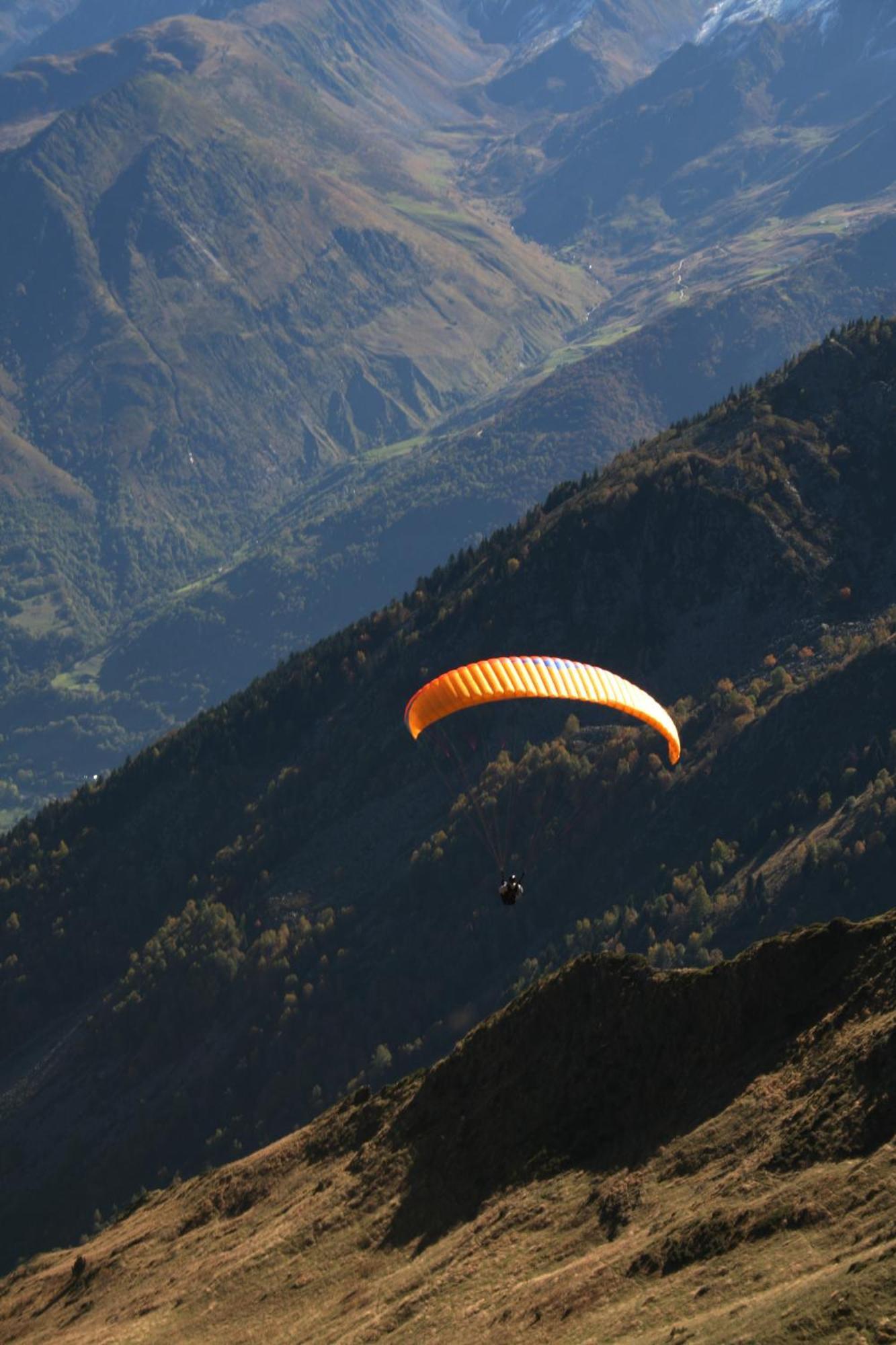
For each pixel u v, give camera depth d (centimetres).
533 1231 9775
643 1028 10650
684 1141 9562
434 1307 9375
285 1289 10981
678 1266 8219
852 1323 6656
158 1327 11356
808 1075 9225
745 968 10181
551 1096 10900
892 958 9500
